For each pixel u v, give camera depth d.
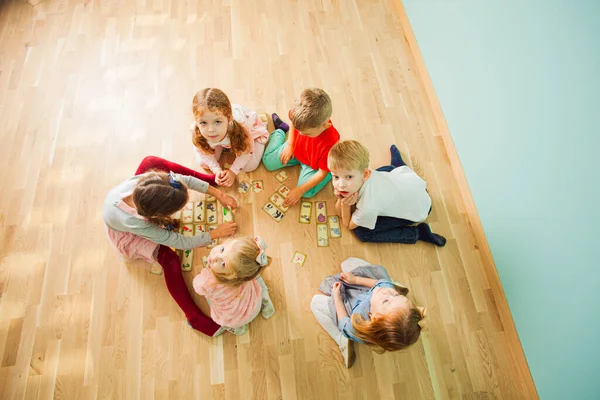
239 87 3.07
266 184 2.79
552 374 2.18
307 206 2.73
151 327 2.38
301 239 2.65
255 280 2.35
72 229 2.58
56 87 2.98
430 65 3.11
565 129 1.99
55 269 2.47
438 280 2.60
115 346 2.32
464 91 2.75
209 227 2.63
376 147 2.95
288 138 2.62
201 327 2.34
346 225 2.64
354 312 2.18
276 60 3.18
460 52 2.73
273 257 2.59
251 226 2.66
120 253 2.40
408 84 3.20
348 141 2.14
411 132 3.03
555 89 2.04
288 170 2.85
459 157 2.87
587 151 1.88
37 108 2.90
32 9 3.24
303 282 2.54
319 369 2.34
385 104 3.10
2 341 2.29
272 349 2.37
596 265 1.87
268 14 3.36
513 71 2.30
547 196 2.13
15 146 2.78
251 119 2.70
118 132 2.87
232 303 2.14
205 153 2.59
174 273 2.41
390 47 3.33
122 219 2.18
